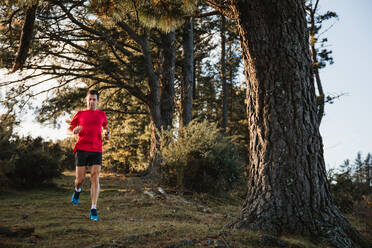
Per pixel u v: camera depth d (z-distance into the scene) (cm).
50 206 555
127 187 880
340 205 721
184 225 391
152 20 574
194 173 803
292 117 372
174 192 775
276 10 374
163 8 560
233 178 849
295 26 379
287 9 376
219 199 765
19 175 842
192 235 321
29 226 367
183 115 1566
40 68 1348
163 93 1564
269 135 379
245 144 1836
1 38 1052
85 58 1504
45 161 888
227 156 857
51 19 1204
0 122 1252
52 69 1391
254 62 390
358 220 572
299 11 384
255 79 396
